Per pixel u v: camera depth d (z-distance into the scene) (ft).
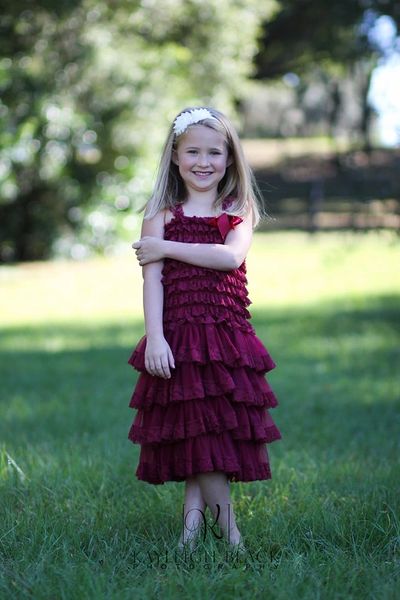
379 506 12.91
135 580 10.26
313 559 10.89
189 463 11.32
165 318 11.78
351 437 20.24
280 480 15.02
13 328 39.86
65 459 16.43
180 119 12.32
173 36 65.00
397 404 24.38
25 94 56.95
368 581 10.16
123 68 57.82
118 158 62.34
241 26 66.03
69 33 57.11
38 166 58.85
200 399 11.33
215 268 11.78
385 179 30.86
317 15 63.67
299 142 120.16
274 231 79.92
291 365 30.71
